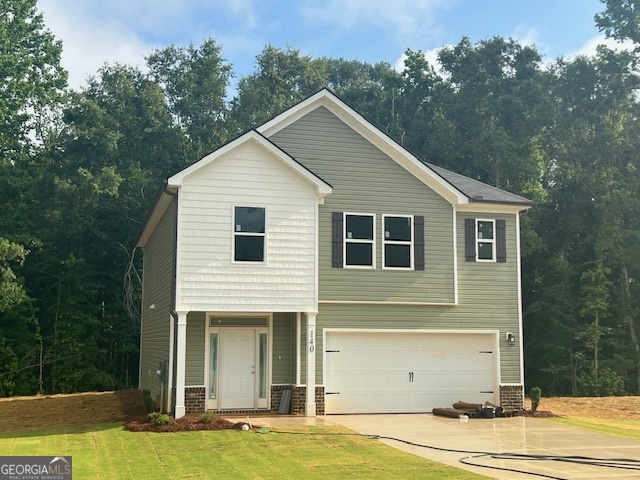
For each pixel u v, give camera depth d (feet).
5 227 113.09
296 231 61.87
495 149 120.57
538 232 120.26
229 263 59.93
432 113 142.82
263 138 60.85
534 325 114.83
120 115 128.26
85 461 40.42
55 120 129.90
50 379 109.09
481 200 70.95
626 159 119.75
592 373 103.71
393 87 152.97
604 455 44.32
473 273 71.15
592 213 116.98
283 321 65.92
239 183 60.90
